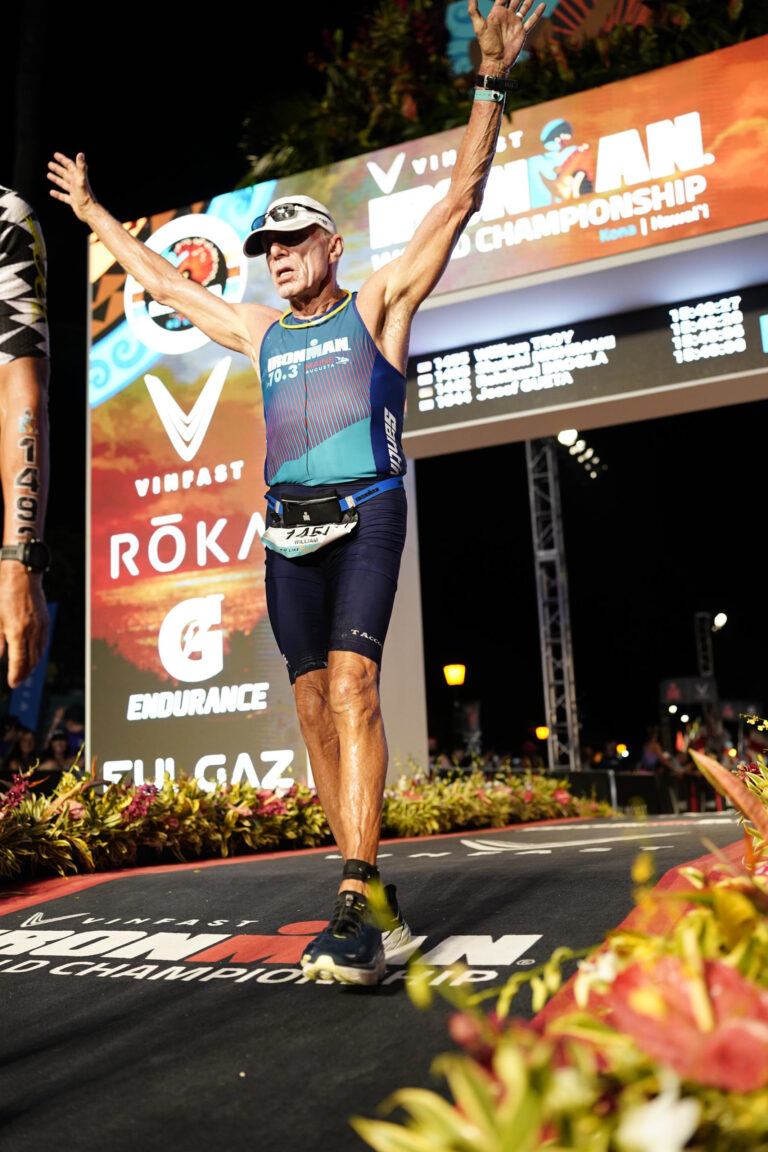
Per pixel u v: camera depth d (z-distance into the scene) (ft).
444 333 22.43
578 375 21.80
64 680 44.11
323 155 23.25
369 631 7.58
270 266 8.31
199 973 7.66
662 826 19.11
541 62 21.89
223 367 23.65
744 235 19.20
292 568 8.05
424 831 22.03
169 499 23.77
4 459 7.73
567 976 6.49
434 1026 5.88
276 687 22.30
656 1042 2.77
